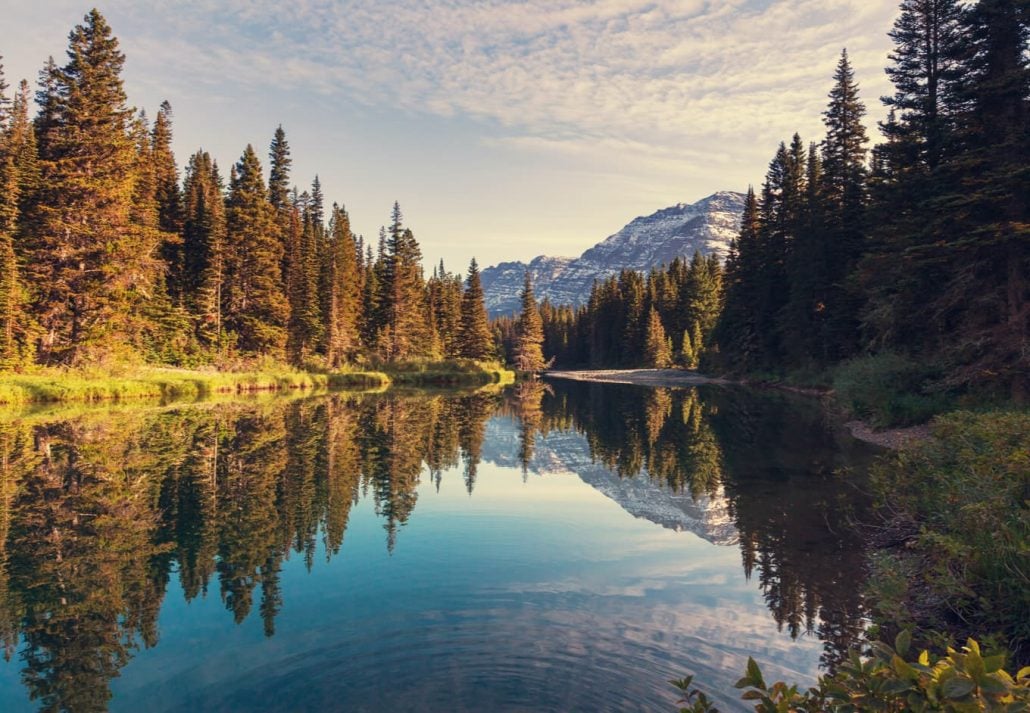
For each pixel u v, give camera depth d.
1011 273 17.83
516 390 56.28
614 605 6.80
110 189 39.12
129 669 5.48
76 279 38.34
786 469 14.76
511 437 22.80
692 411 31.89
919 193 22.38
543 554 8.80
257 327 55.97
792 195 50.62
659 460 17.12
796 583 7.32
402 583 7.59
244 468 15.35
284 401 36.50
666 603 6.85
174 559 8.57
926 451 9.22
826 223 40.91
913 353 23.39
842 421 23.88
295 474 14.71
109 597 7.25
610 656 5.57
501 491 13.36
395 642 5.91
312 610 6.76
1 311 34.25
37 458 16.25
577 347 136.00
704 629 6.14
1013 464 6.36
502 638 5.98
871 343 25.81
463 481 14.43
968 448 8.17
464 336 86.00
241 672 5.38
